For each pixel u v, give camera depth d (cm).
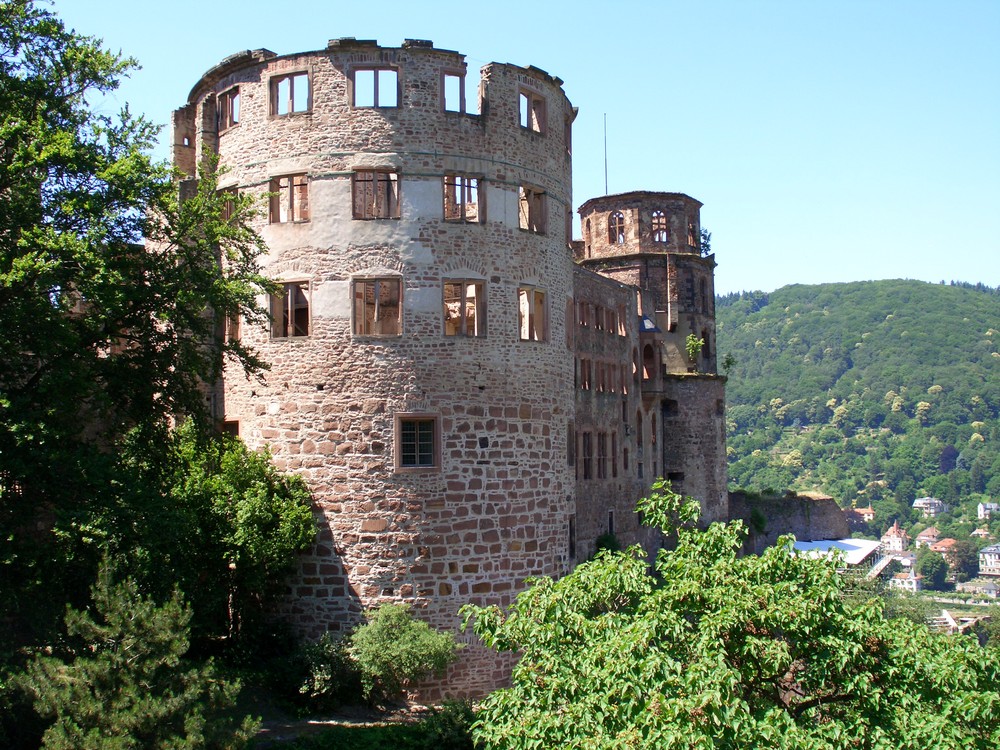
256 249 3412
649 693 1816
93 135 2723
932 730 1831
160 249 3866
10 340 2456
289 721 2911
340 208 3328
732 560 2088
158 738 2062
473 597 3297
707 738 1708
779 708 1878
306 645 3131
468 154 3397
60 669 2106
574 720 1872
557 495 3553
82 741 1992
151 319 2803
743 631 1953
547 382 3541
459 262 3359
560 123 3728
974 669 1939
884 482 17925
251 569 3122
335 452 3278
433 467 3288
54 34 2716
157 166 2748
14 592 2345
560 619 2075
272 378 3359
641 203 6562
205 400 3581
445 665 3120
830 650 1934
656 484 2309
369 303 3397
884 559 11325
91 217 2606
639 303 6166
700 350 6575
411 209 3328
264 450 3331
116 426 2778
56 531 2308
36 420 2377
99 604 2184
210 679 2222
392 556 3247
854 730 1881
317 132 3359
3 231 2509
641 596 2106
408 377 3288
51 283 2438
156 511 2534
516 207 3494
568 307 3738
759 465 19125
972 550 14675
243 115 3509
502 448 3384
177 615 2208
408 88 3359
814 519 7681
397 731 2784
